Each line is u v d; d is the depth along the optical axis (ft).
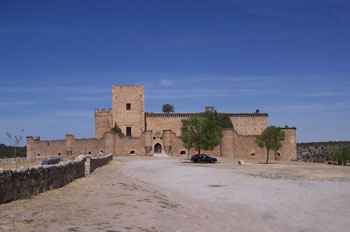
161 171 118.21
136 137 247.29
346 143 467.93
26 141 275.18
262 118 297.33
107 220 37.47
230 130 242.37
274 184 80.69
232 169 129.39
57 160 137.49
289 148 241.14
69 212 40.11
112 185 71.41
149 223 38.29
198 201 58.65
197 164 162.09
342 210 50.60
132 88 277.03
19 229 31.73
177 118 284.41
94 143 250.98
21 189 48.42
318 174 107.96
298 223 43.39
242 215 47.98
